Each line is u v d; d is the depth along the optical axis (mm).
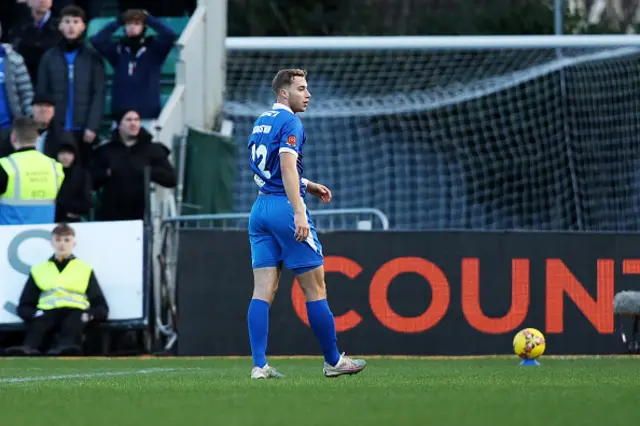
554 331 41812
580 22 91375
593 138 67312
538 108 68438
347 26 90938
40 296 40688
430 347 41469
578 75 67562
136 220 43688
